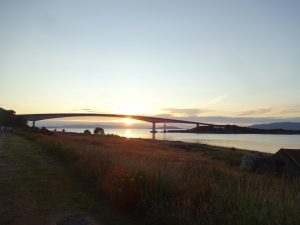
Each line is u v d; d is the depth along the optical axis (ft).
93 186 40.16
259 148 323.16
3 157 73.56
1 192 36.81
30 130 262.47
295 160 85.66
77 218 26.63
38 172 51.72
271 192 25.38
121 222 26.53
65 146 77.97
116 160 43.37
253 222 20.52
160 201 27.32
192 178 31.81
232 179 39.14
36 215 28.12
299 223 19.85
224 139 556.92
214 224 21.74
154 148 204.64
